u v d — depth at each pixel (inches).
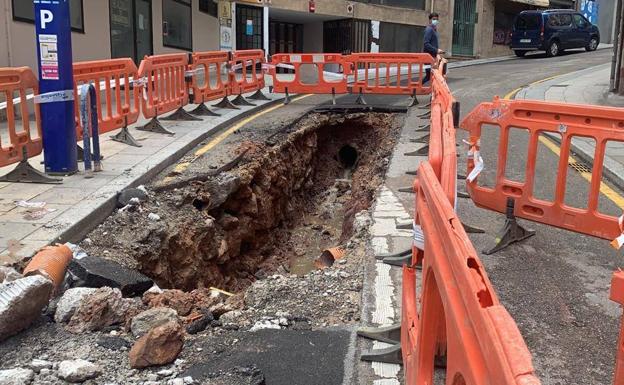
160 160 300.7
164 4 631.8
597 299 168.4
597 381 129.6
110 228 222.8
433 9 1062.4
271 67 541.6
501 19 1229.7
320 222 398.0
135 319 146.8
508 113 206.7
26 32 421.7
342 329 149.5
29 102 411.5
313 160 463.5
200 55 439.2
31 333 142.9
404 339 123.0
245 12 826.8
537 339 146.6
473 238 215.2
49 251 170.4
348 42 927.0
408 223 227.3
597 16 1514.5
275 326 152.8
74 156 269.3
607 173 288.5
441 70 407.5
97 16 502.0
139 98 360.5
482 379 60.1
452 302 72.3
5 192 241.4
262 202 333.4
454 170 111.9
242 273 308.3
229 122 431.8
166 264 229.9
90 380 125.2
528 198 205.3
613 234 190.1
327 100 562.9
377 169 353.1
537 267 190.4
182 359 136.2
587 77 653.9
